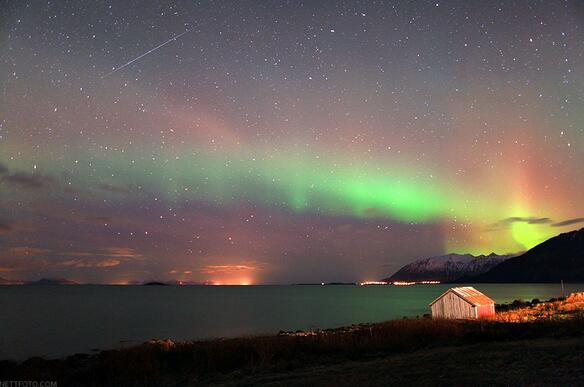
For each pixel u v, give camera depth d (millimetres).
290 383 16969
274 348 26734
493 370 15945
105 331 62938
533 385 13328
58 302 148625
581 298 52312
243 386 17609
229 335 54469
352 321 69562
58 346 48688
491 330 28188
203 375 22469
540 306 51344
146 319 83188
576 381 13438
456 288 45000
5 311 106375
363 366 19781
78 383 22266
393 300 143125
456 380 14805
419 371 16984
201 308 115562
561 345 19984
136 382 21594
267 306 121250
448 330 29922
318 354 25391
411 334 29688
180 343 32031
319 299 162625
